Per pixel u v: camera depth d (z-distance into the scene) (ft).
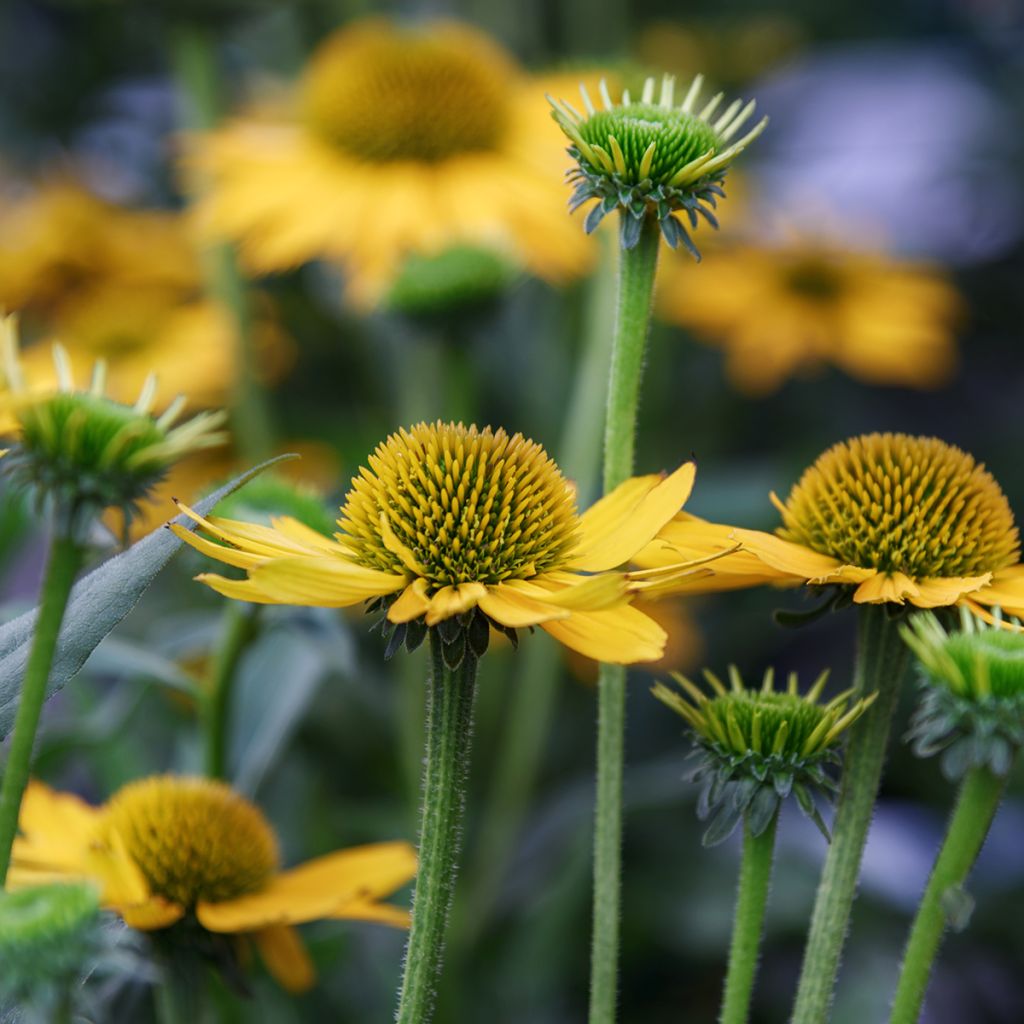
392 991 3.46
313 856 3.53
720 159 2.78
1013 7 6.03
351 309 3.89
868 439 2.86
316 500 3.08
